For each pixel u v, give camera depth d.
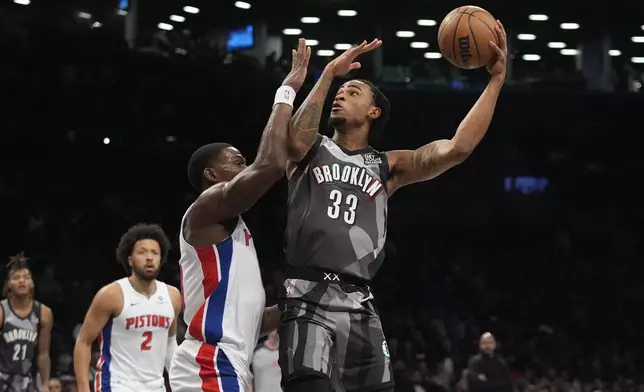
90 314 5.21
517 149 19.36
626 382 14.62
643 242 18.83
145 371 5.29
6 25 16.14
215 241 3.46
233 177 3.65
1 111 15.83
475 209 18.94
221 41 19.27
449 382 13.42
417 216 18.77
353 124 3.64
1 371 7.09
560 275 17.89
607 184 19.31
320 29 19.64
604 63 19.84
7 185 15.45
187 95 17.62
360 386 3.36
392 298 16.55
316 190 3.45
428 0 19.47
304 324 3.30
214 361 3.39
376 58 19.45
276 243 16.97
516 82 19.66
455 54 3.72
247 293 3.49
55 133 16.27
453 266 17.67
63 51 16.62
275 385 7.03
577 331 16.81
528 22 19.81
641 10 19.55
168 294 5.45
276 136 3.23
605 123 19.38
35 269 14.22
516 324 16.52
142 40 17.95
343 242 3.37
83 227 15.41
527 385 13.46
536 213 19.03
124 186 16.67
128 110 17.03
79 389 5.10
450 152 3.56
